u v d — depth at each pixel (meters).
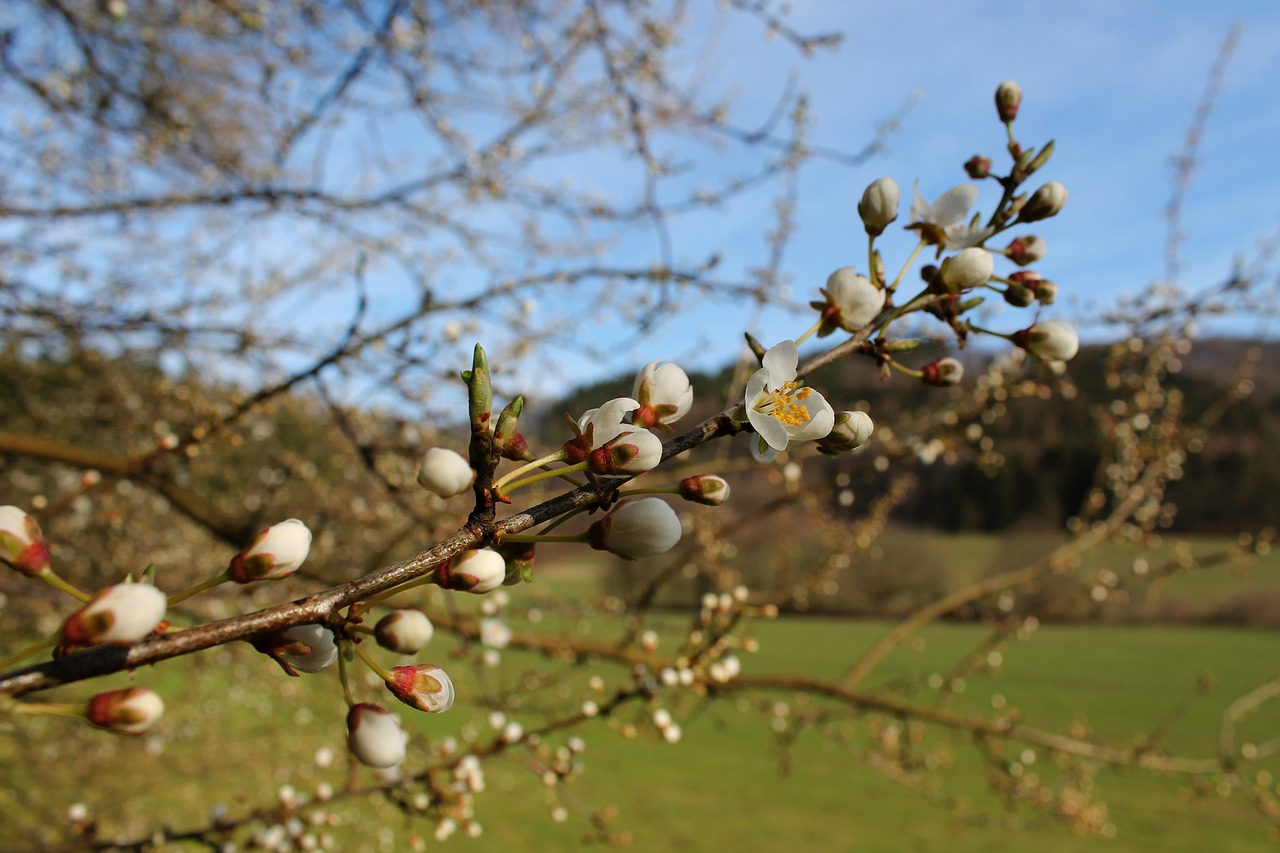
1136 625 19.25
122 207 4.18
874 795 12.58
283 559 0.98
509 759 3.24
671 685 3.07
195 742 7.00
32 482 6.10
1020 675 16.83
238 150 5.45
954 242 1.45
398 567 1.00
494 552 1.00
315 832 3.06
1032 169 1.45
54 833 5.97
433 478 0.97
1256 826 11.13
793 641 18.47
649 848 10.41
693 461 5.50
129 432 5.03
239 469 6.02
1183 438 5.84
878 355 1.37
